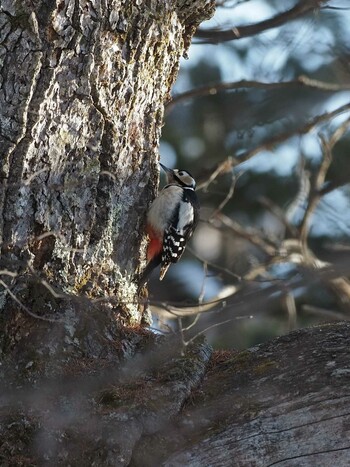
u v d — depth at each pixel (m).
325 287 20.66
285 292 17.86
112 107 11.37
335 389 9.78
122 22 11.29
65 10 10.73
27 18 10.57
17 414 9.74
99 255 11.27
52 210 10.71
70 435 9.62
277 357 10.63
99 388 10.20
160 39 11.91
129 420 9.70
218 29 17.53
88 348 10.50
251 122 22.95
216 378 10.54
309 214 19.41
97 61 11.01
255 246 21.75
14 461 9.44
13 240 10.42
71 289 10.83
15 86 10.52
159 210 13.48
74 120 10.90
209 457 9.52
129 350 10.78
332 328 11.02
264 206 21.66
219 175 19.23
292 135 18.95
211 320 17.00
